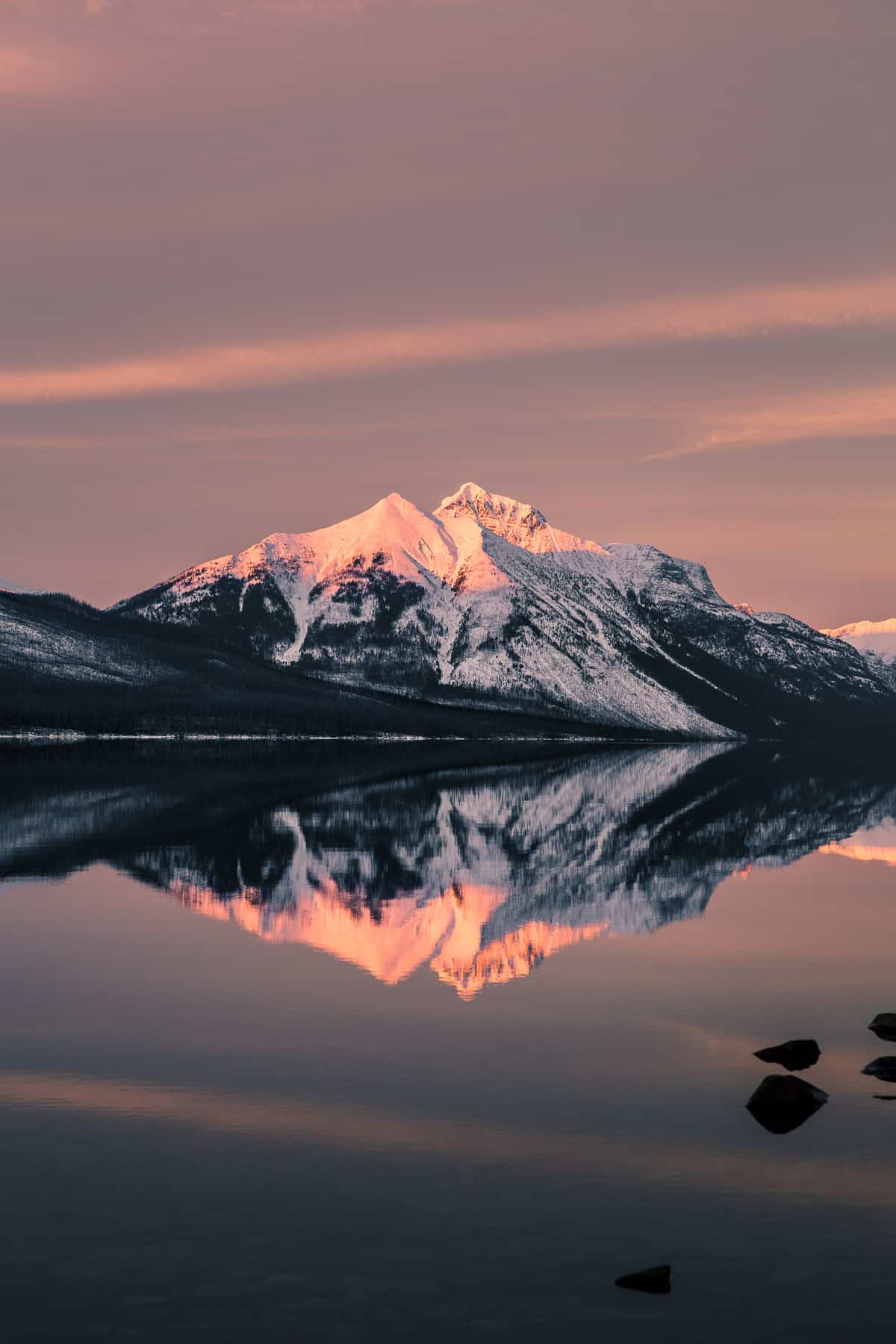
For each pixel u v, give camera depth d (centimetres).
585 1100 2238
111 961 3450
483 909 4344
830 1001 2994
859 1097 2258
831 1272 1584
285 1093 2273
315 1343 1416
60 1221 1712
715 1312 1486
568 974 3291
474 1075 2384
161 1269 1578
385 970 3344
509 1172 1902
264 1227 1702
